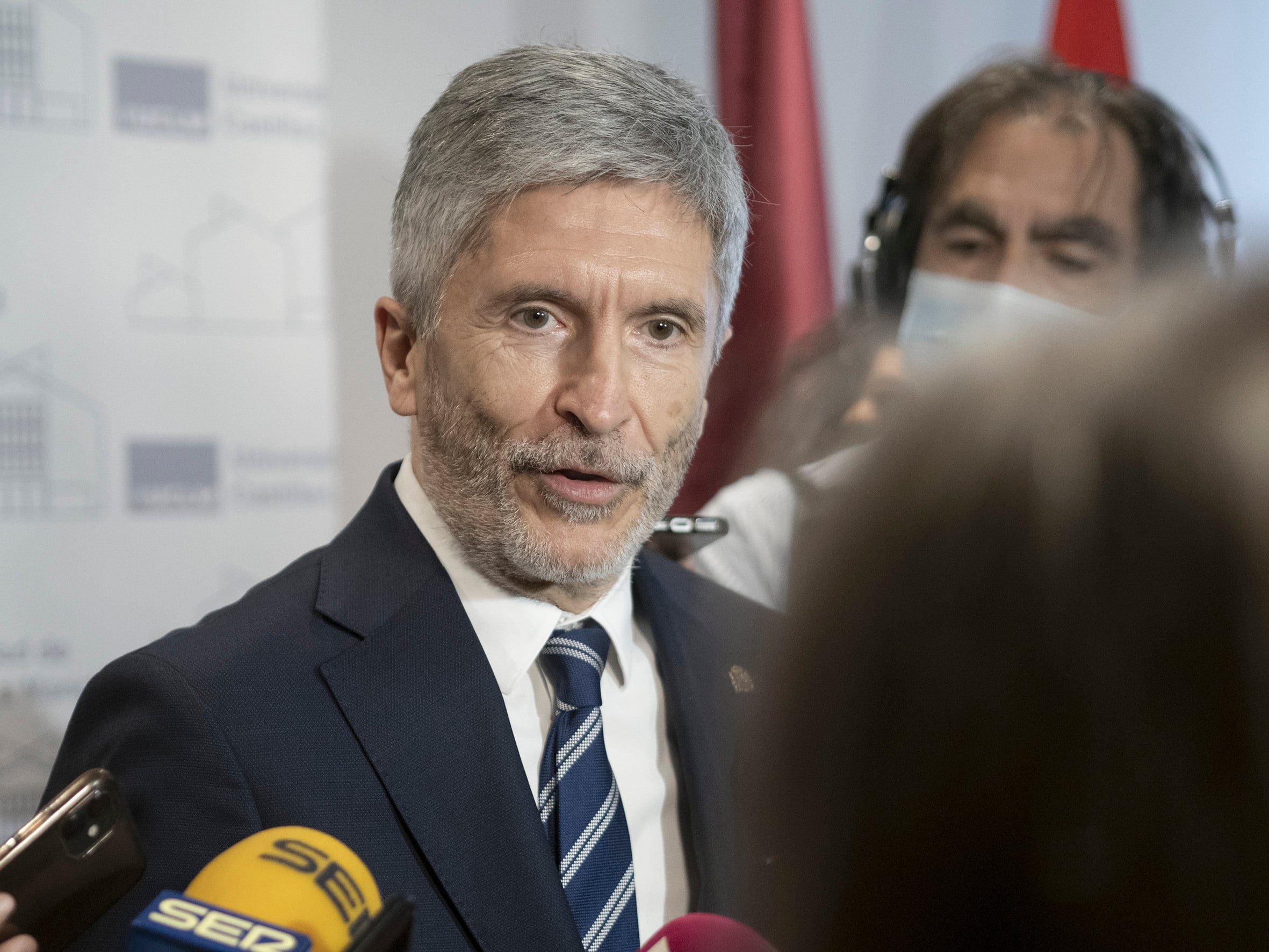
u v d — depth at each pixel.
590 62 1.16
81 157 2.47
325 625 1.20
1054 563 0.41
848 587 0.46
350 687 1.14
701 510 2.26
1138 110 2.04
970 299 2.00
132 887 0.87
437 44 2.72
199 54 2.55
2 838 2.41
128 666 1.12
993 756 0.41
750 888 0.54
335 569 1.25
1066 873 0.41
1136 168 2.02
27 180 2.43
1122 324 0.45
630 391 1.15
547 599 1.25
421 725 1.14
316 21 2.63
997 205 2.01
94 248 2.48
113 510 2.50
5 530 2.43
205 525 2.57
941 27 3.15
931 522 0.44
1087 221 1.99
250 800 1.05
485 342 1.14
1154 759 0.39
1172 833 0.39
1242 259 0.44
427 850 1.08
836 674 0.46
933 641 0.43
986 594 0.42
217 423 2.58
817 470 2.05
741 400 2.72
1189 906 0.38
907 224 2.17
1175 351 0.42
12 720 2.43
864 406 2.12
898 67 3.12
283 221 2.62
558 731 1.21
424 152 1.18
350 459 2.68
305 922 0.79
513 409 1.14
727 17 2.81
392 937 0.82
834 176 3.09
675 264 1.14
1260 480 0.39
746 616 1.49
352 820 1.08
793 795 0.48
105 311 2.49
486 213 1.13
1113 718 0.39
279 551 2.62
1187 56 3.30
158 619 2.54
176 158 2.54
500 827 1.12
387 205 2.69
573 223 1.11
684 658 1.36
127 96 2.50
